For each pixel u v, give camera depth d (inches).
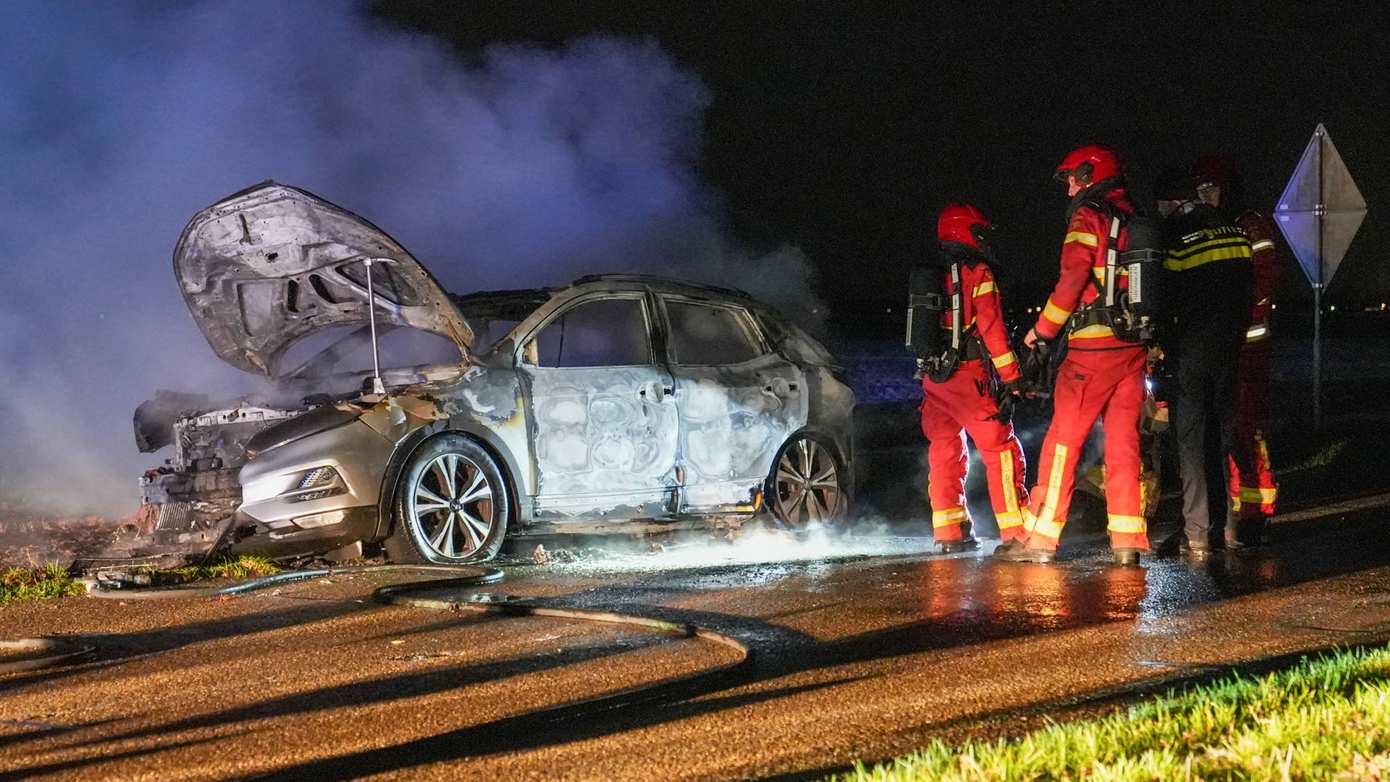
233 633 243.9
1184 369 305.9
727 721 177.9
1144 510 323.9
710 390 348.5
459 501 317.7
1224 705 159.8
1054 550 300.4
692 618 245.3
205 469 319.3
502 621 247.4
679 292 353.4
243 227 307.0
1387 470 440.1
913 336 314.8
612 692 194.4
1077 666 202.5
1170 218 309.4
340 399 323.6
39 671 221.0
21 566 340.8
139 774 164.4
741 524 355.6
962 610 247.4
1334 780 137.2
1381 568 279.7
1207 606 246.1
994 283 308.5
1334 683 170.9
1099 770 137.9
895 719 176.6
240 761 167.9
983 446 315.3
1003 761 143.7
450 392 316.2
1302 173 494.9
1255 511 318.3
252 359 352.2
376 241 306.7
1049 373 309.1
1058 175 298.2
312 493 304.5
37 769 168.2
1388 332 1304.1
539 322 333.1
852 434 374.9
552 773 159.3
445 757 166.6
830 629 234.1
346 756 168.4
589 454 331.6
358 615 255.9
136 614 263.1
